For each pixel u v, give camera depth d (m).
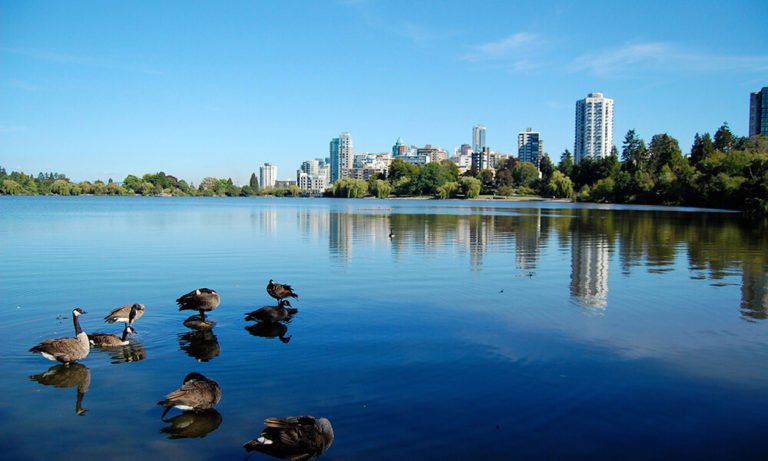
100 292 17.39
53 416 8.53
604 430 8.09
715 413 8.67
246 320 13.93
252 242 33.06
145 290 17.77
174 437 7.91
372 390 9.42
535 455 7.38
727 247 31.69
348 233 39.84
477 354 11.33
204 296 13.50
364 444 7.64
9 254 26.55
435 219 59.91
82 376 10.12
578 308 15.53
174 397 8.33
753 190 78.69
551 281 19.86
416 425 8.18
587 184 175.75
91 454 7.44
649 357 11.23
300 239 35.09
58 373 10.27
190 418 8.47
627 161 167.25
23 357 11.16
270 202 141.62
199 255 26.66
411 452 7.43
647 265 24.14
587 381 9.91
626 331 13.18
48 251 27.81
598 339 12.49
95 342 11.75
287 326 13.41
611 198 146.00
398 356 11.18
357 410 8.66
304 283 19.22
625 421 8.38
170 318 14.16
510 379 9.95
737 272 22.28
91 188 193.62
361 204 126.50
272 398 9.11
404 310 15.12
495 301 16.36
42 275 20.45
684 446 7.66
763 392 9.50
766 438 7.89
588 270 22.55
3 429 8.11
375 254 27.52
